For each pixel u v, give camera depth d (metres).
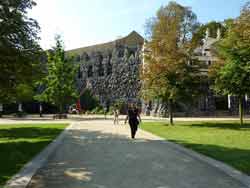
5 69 15.07
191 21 52.41
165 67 29.97
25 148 14.51
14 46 15.04
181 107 50.66
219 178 8.67
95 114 61.84
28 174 9.12
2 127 27.50
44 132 22.73
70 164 10.75
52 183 8.22
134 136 19.16
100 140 17.88
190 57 30.64
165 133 22.05
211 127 27.61
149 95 31.33
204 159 11.38
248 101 54.75
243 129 25.61
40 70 17.09
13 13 14.76
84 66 70.56
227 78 27.77
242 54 26.28
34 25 15.73
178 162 11.06
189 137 19.36
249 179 8.38
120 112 60.84
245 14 27.27
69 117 50.28
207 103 52.69
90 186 7.86
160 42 30.98
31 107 69.06
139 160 11.46
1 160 11.39
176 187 7.74
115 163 10.88
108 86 65.12
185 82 30.00
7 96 18.19
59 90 45.53
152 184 8.02
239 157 11.76
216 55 32.28
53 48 45.97
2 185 7.88
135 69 60.75
